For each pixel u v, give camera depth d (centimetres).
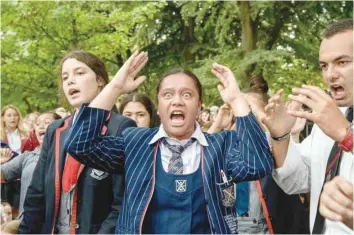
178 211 235
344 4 1415
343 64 227
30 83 1565
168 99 246
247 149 239
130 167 244
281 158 250
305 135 515
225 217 239
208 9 1430
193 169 240
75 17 1241
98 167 254
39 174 309
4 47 1371
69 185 290
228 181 240
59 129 308
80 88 302
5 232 376
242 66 1239
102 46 1316
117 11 1275
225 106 418
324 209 147
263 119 248
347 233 196
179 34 1670
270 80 1428
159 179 239
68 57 309
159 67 1700
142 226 235
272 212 360
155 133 250
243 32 1349
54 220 294
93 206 288
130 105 427
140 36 1596
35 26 1274
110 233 275
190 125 246
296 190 258
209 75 1297
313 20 1473
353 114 238
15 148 682
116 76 258
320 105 195
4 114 698
